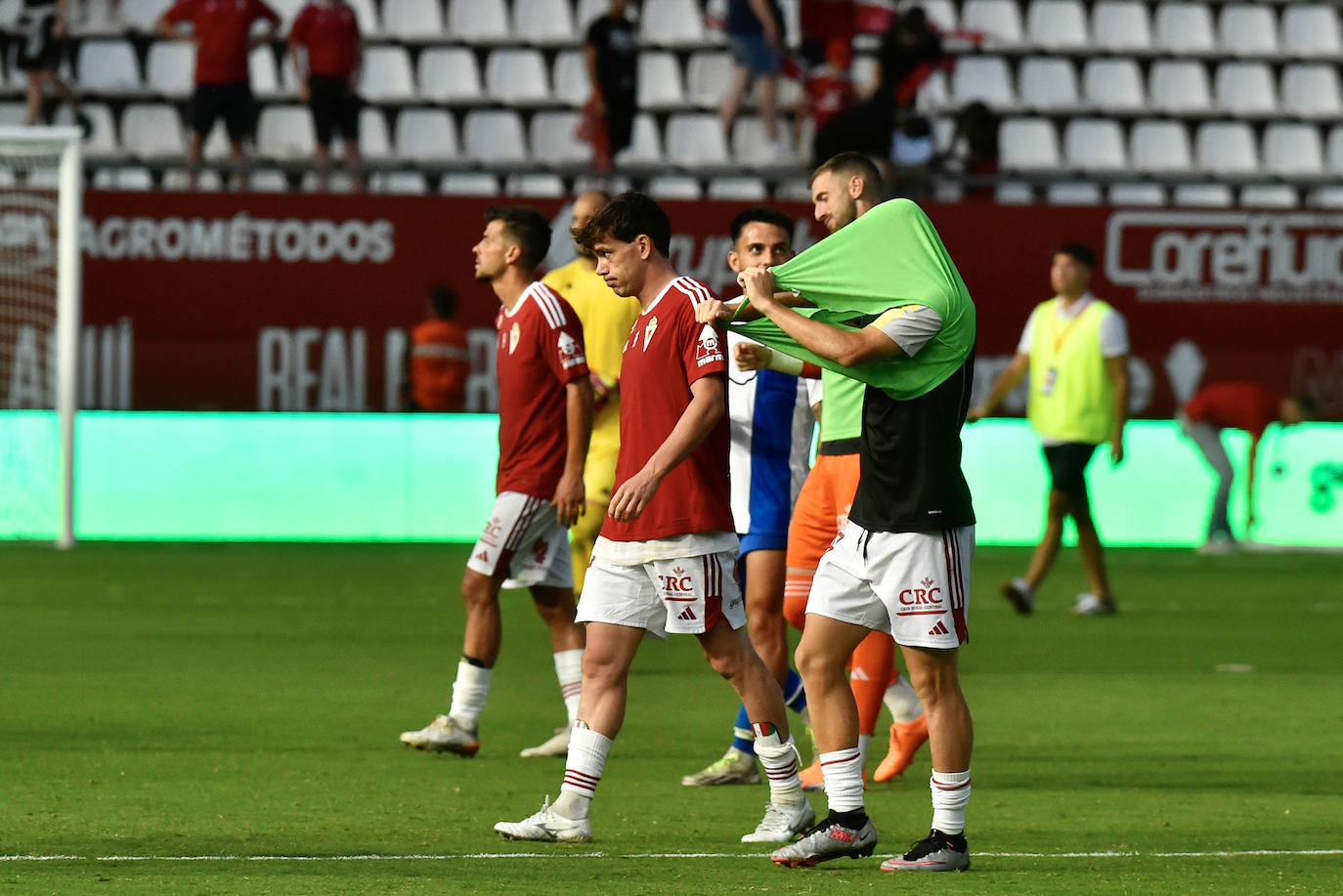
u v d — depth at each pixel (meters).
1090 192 68.19
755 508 21.86
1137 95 73.00
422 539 56.12
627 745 24.56
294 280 54.38
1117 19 75.12
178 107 67.25
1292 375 57.00
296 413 54.88
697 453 17.70
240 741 24.08
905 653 16.78
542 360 22.89
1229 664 33.22
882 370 16.33
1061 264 39.88
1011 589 39.97
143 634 35.09
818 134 59.91
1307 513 59.09
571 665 23.64
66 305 52.22
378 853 17.33
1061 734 25.86
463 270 54.75
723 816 19.64
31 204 54.81
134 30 69.19
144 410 54.69
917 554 16.36
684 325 17.59
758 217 21.50
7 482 55.06
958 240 55.94
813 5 68.06
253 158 59.31
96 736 24.22
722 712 27.38
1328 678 31.61
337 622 37.44
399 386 54.81
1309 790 21.58
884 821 19.67
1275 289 56.81
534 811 19.75
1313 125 71.69
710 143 68.38
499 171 57.72
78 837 17.86
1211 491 58.72
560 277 31.08
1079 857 17.61
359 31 60.66
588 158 67.56
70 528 53.09
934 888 15.98
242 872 16.27
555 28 73.19
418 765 22.61
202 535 55.59
